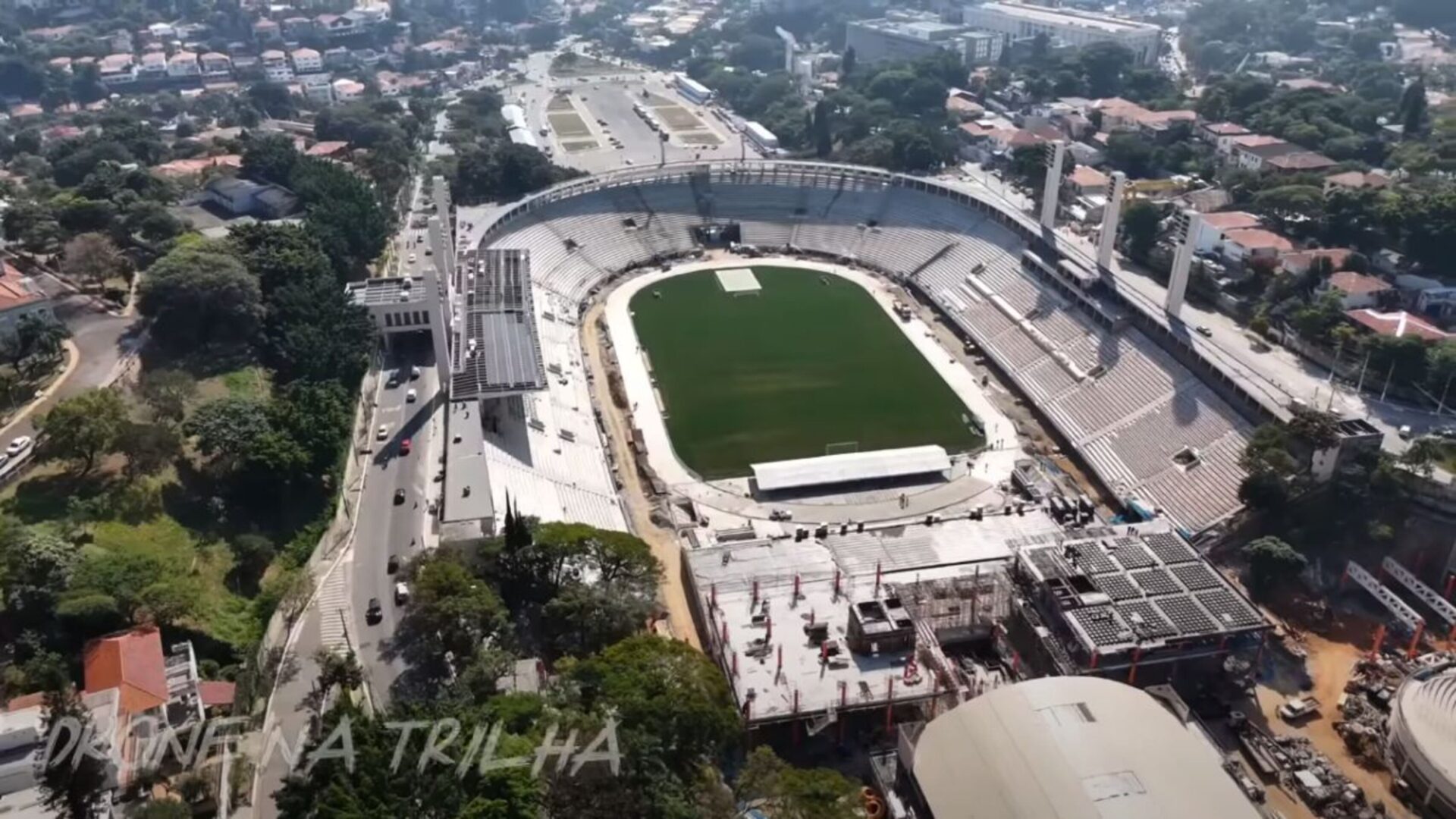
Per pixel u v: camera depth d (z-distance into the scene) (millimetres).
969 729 107062
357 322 187250
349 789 83375
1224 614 123375
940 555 146375
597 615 119062
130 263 195500
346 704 96375
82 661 109750
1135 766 99875
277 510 147625
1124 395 182625
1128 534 141125
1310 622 137250
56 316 177125
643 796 89812
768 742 118000
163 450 140250
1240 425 162625
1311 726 120500
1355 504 143625
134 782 95312
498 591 126062
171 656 112938
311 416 152875
